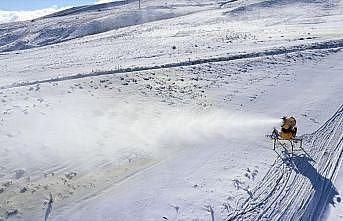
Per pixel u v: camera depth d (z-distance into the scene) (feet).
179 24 223.30
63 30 291.58
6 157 46.44
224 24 201.16
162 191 43.60
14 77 86.38
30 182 42.91
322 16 205.36
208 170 48.52
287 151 55.21
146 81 80.07
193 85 79.61
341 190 46.50
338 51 107.45
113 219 38.86
